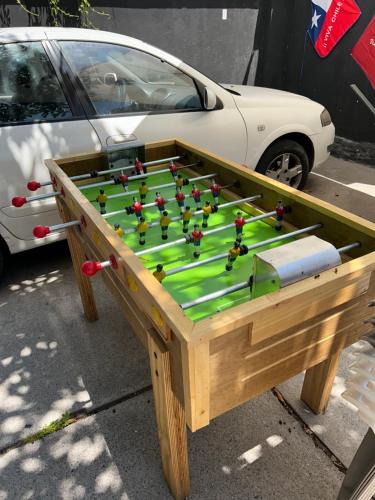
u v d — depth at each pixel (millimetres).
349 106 5289
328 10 5172
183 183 2102
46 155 2539
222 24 5691
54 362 2256
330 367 1700
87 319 2529
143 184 2082
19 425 1908
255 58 6195
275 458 1719
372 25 4699
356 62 5035
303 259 1140
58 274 3012
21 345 2373
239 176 1976
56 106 2582
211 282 1469
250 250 1633
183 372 1056
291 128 3543
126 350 2320
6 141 2422
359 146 5270
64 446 1805
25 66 2514
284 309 1094
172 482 1538
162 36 5402
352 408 1932
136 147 2322
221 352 1062
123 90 2805
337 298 1208
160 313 1082
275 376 1287
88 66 2709
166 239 1771
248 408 1942
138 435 1843
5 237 2611
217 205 1814
